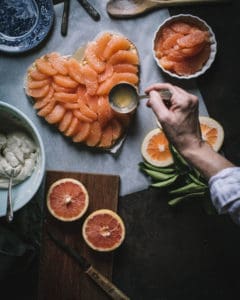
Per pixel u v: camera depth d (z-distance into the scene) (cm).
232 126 100
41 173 87
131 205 100
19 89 100
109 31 101
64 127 98
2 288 98
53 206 96
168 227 100
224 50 101
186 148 75
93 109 97
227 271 100
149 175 97
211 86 100
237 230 100
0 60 100
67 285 97
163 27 99
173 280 100
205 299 100
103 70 98
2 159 91
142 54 101
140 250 100
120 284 99
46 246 98
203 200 99
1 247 91
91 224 96
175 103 75
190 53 97
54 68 97
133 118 100
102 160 100
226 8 101
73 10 101
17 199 90
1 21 100
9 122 92
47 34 100
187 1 100
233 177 70
